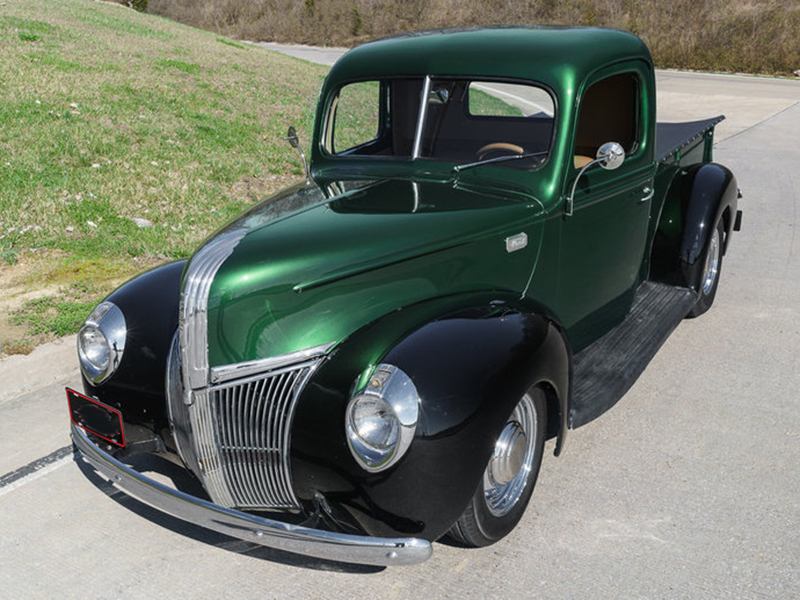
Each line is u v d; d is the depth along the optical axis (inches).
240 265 115.3
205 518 111.4
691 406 177.0
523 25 174.2
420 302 124.7
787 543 128.5
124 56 618.8
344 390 109.5
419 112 156.2
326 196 144.9
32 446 161.9
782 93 899.4
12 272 240.8
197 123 450.9
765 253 293.3
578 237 157.0
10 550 129.8
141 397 126.6
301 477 111.5
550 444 160.2
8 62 504.4
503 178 148.0
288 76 696.4
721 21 1311.5
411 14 1774.1
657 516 136.3
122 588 120.7
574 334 166.2
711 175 212.5
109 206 301.1
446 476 106.7
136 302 133.3
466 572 122.7
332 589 119.7
